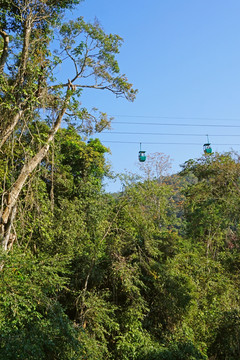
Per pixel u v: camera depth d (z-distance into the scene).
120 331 15.56
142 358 14.59
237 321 17.50
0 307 9.86
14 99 12.85
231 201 23.11
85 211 16.98
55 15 14.72
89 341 13.01
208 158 24.95
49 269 11.73
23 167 13.28
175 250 18.70
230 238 26.62
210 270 21.36
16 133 14.70
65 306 14.68
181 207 28.27
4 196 12.87
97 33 15.71
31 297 10.70
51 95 14.59
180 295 17.14
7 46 14.02
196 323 17.92
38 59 13.99
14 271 10.80
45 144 14.11
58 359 11.57
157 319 17.39
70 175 19.67
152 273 16.55
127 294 16.28
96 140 24.58
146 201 18.89
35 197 14.27
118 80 16.56
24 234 13.62
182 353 15.16
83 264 15.56
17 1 13.95
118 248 16.25
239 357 16.84
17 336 9.73
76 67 16.16
